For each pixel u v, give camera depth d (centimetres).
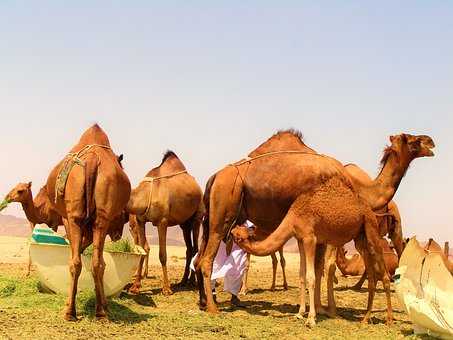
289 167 1086
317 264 1151
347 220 1059
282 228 1059
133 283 1347
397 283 980
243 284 1416
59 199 1020
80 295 1102
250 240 1058
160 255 1370
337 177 1073
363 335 971
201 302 1184
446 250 1362
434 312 943
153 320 1031
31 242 1159
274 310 1198
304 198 1061
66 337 874
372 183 1125
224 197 1139
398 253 1457
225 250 1245
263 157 1133
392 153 1116
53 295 1147
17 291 1197
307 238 1053
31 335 878
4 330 902
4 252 2298
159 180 1399
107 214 993
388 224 1429
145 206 1374
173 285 1517
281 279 1733
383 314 1182
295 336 954
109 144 1055
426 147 1106
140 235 1388
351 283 1684
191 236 1538
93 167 988
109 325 968
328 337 950
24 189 1520
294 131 1160
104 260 1138
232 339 915
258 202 1117
